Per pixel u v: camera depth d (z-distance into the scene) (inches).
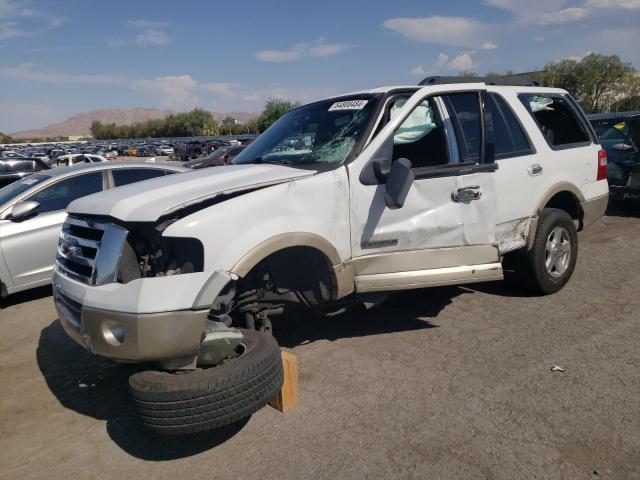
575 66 2524.6
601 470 105.6
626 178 338.6
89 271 126.6
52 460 122.6
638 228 317.7
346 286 147.3
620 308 190.9
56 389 159.8
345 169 145.8
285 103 2329.0
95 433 133.1
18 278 244.1
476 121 170.6
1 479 116.6
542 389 137.4
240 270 125.3
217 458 117.6
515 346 163.9
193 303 111.0
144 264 122.0
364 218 148.3
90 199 140.0
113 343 114.1
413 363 155.9
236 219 126.7
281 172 142.9
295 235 134.5
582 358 153.8
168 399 106.4
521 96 199.8
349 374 151.3
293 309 150.3
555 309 193.0
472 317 189.3
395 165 138.1
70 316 129.8
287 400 133.9
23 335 208.5
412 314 194.7
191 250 124.8
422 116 165.9
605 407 127.7
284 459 115.1
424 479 105.8
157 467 116.6
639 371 144.5
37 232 246.8
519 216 187.6
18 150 3019.2
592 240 296.2
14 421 142.2
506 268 205.6
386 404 134.3
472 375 146.7
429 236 156.3
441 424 124.0
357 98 167.8
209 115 6097.4
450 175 157.6
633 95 2480.3
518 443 115.4
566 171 206.4
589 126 226.5
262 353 118.3
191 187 133.5
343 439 120.6
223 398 108.3
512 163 184.7
